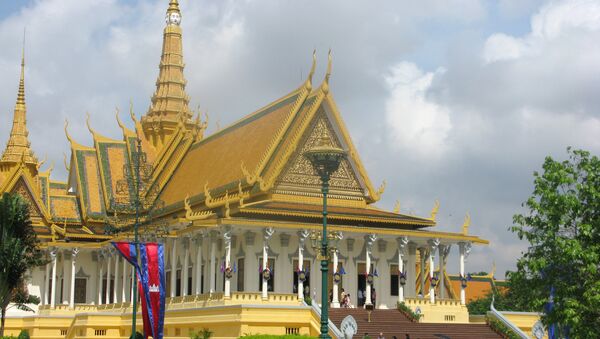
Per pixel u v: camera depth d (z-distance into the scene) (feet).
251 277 199.72
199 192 240.73
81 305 260.01
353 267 211.61
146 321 152.25
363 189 225.97
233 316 171.83
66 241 268.00
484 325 190.08
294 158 216.95
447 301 204.64
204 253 213.25
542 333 176.65
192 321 187.21
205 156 260.42
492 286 290.56
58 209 291.58
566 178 116.06
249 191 214.90
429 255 211.20
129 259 152.15
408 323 185.06
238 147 238.48
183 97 322.96
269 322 171.12
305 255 207.31
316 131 220.84
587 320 114.11
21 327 253.65
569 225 117.70
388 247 218.38
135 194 191.21
